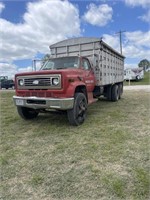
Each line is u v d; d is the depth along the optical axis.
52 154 3.78
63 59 6.62
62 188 2.71
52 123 5.91
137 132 4.86
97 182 2.80
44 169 3.22
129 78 31.86
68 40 8.06
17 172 3.15
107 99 10.30
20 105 5.57
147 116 6.50
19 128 5.50
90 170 3.12
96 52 7.57
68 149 3.97
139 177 2.87
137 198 2.46
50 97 5.08
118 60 11.02
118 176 2.93
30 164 3.40
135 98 11.58
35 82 5.23
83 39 7.75
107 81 8.84
